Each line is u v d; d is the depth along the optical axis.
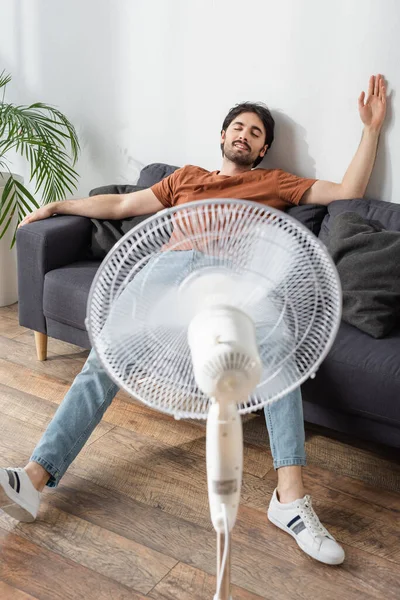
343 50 2.60
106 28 3.06
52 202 2.92
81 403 2.09
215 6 2.79
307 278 1.12
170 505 2.08
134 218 2.82
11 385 2.68
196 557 1.88
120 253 1.06
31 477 2.00
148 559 1.87
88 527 1.97
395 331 2.26
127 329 1.15
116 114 3.16
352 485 2.18
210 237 1.07
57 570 1.82
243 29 2.76
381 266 2.29
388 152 2.63
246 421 2.49
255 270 1.11
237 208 1.03
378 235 2.34
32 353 2.93
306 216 2.66
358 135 2.67
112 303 1.10
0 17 3.32
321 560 1.86
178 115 3.02
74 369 2.82
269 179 2.71
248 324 1.11
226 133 2.75
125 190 2.94
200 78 2.92
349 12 2.55
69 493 2.11
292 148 2.81
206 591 1.77
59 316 2.64
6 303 3.37
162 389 1.20
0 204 3.15
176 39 2.91
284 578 1.82
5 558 1.85
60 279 2.61
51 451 2.03
